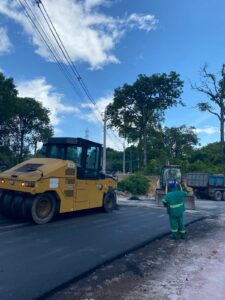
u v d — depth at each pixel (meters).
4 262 6.37
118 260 7.02
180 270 6.46
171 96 48.94
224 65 42.22
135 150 65.50
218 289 5.45
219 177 27.89
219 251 8.13
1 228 9.34
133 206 17.17
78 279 5.77
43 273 5.89
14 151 37.41
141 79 48.19
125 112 51.03
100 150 13.12
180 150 66.81
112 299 4.97
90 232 9.53
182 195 9.59
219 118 43.38
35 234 8.84
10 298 4.83
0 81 29.94
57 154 12.31
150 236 9.44
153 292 5.27
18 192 10.44
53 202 10.72
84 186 12.06
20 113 36.28
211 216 14.90
